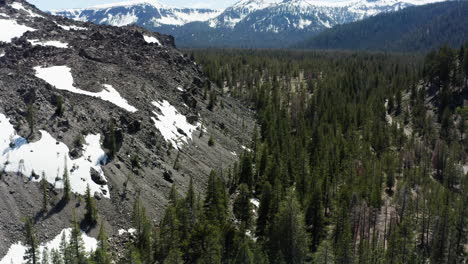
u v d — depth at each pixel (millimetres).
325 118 151125
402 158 129000
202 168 87250
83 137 67125
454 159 130125
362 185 95000
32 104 66500
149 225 56406
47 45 108938
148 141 80188
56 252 45094
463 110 152500
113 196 61562
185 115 105375
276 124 131125
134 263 48812
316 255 60719
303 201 81312
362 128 155500
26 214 51500
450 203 92312
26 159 57469
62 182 57594
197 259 56375
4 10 137250
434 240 78750
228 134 117000
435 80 180750
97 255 47719
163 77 119125
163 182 72500
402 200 90062
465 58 166000
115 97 86312
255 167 100938
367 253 68562
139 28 164000
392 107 182500
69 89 80688
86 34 126875
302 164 94250
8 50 101562
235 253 59031
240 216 72938
